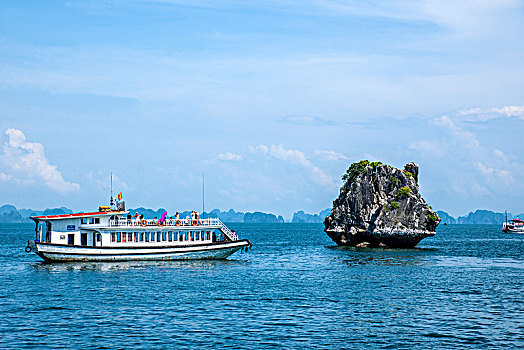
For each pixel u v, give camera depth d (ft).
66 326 143.95
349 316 158.51
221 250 283.38
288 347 128.77
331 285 213.87
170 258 272.10
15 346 127.13
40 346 127.44
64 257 254.88
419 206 437.58
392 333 140.67
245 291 196.85
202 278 225.56
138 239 266.77
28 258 316.40
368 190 444.55
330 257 342.64
